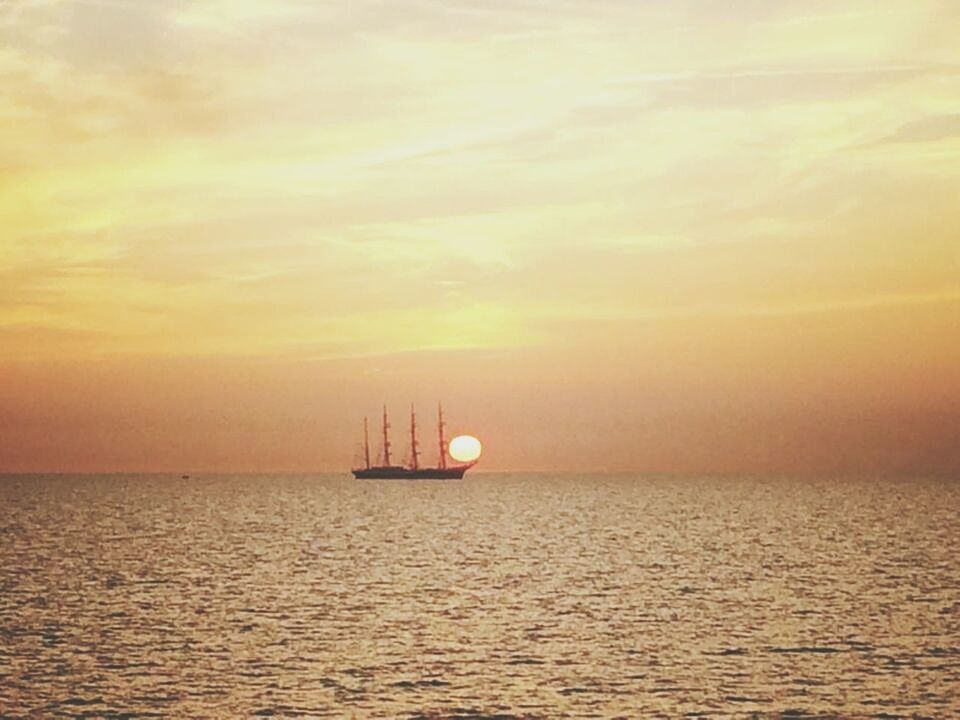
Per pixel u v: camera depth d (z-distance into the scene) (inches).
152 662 2347.4
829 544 5452.8
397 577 4018.2
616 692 2070.6
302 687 2116.1
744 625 2819.9
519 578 3961.6
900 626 2792.8
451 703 1991.9
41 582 3870.6
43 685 2130.9
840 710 1934.1
